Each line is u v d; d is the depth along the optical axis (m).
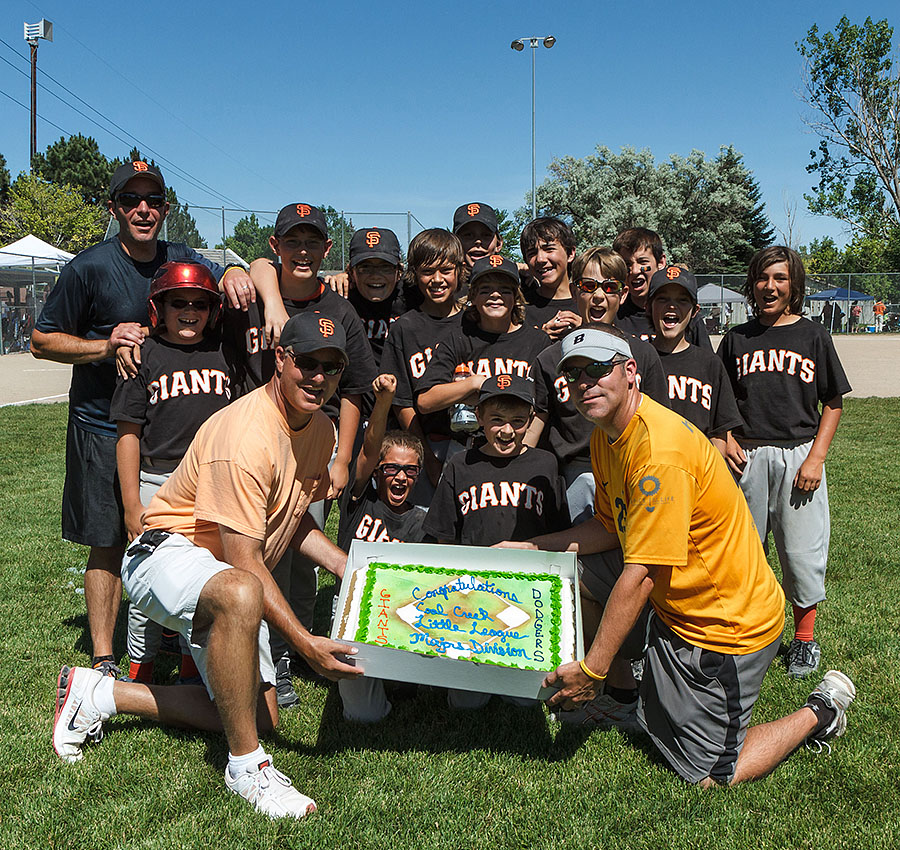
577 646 2.64
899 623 4.05
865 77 40.16
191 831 2.40
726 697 2.61
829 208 43.81
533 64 31.95
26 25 40.84
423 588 3.01
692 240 49.31
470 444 4.06
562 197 50.31
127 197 3.51
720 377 3.74
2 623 4.11
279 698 3.28
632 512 2.57
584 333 2.59
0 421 11.55
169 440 3.38
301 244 3.67
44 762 2.78
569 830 2.43
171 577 2.63
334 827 2.43
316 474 3.07
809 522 3.68
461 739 3.00
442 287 4.18
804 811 2.51
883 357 23.27
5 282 26.52
